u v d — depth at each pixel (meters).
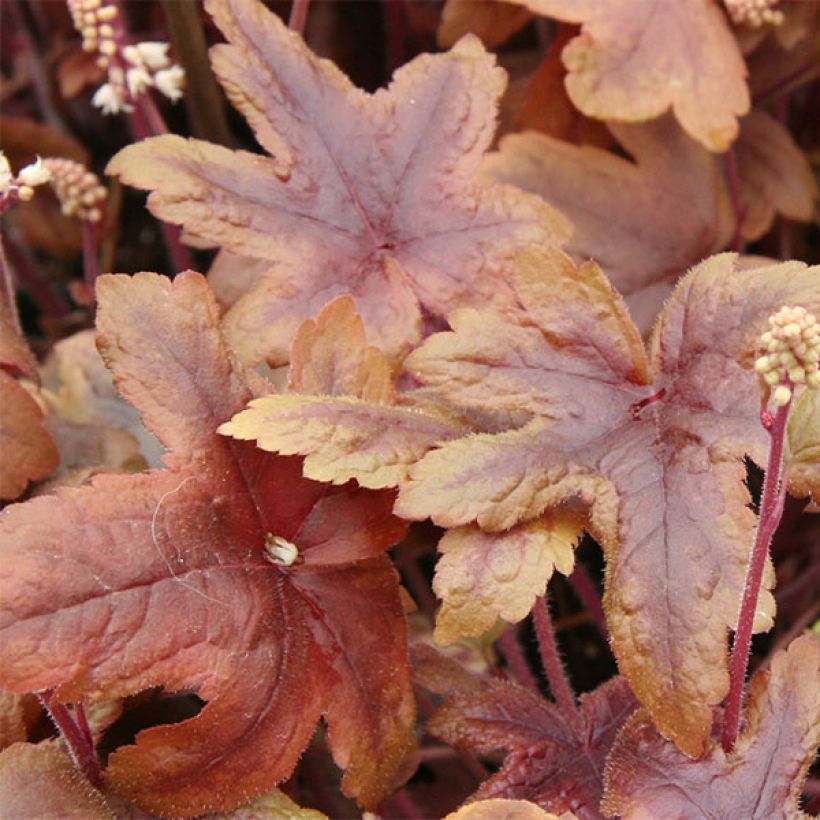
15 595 0.50
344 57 0.75
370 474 0.51
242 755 0.52
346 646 0.53
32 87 0.87
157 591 0.51
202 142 0.57
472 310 0.53
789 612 0.68
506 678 0.60
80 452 0.60
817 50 0.67
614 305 0.53
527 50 0.74
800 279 0.53
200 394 0.52
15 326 0.58
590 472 0.52
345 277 0.57
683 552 0.52
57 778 0.52
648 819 0.52
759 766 0.52
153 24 0.74
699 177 0.65
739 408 0.52
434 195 0.58
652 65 0.62
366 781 0.53
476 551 0.52
